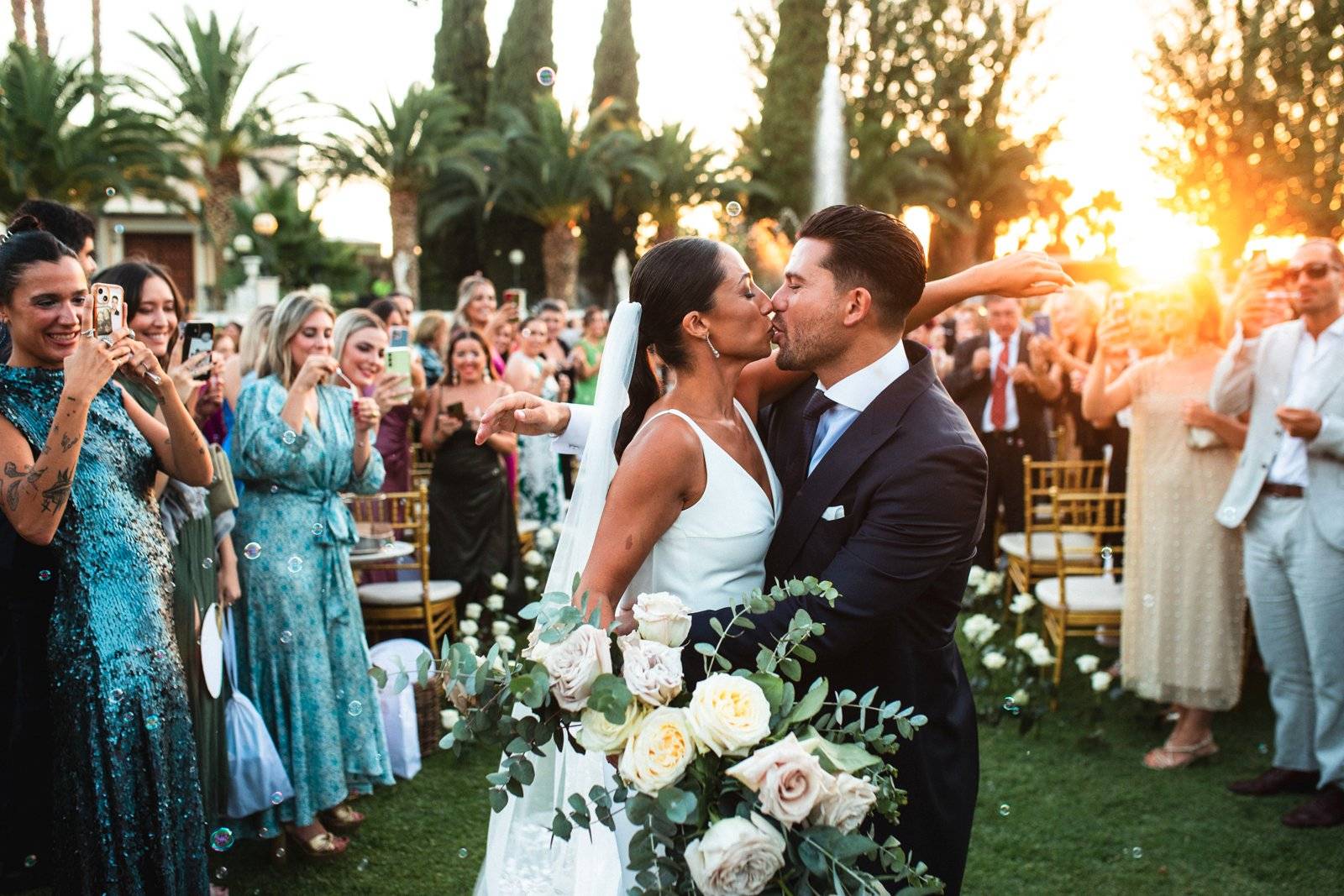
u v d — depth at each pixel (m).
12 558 2.24
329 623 3.37
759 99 24.03
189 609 2.81
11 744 2.29
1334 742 3.49
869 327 1.81
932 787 1.84
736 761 1.44
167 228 27.23
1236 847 3.37
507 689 1.48
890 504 1.72
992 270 2.10
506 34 25.89
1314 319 3.52
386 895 3.09
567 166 21.73
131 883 2.26
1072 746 4.21
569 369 7.83
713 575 1.78
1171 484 3.94
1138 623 4.08
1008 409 6.34
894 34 26.59
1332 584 3.44
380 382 4.16
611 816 1.50
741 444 1.86
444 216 22.75
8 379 2.25
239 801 3.10
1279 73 13.16
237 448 3.27
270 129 20.14
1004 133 24.98
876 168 22.11
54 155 15.41
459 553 5.38
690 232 23.36
